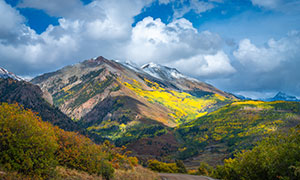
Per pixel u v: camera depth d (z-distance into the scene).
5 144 9.49
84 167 14.69
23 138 9.92
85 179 13.20
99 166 15.85
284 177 17.89
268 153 21.47
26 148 9.96
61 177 11.74
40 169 10.27
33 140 10.11
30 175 9.83
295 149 18.59
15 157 9.48
